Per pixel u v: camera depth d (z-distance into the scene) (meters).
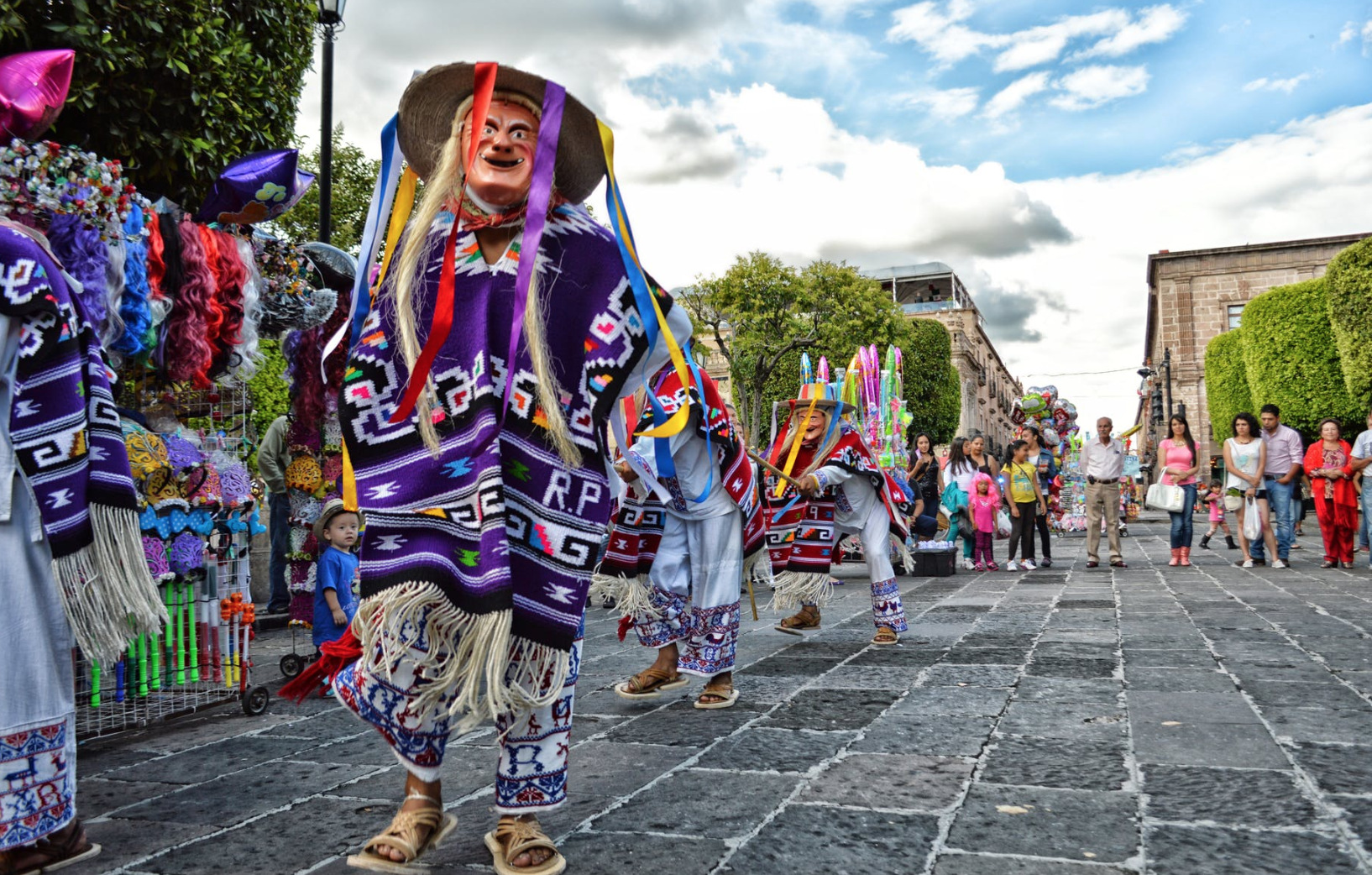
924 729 3.59
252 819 2.76
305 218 15.00
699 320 29.55
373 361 2.29
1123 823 2.49
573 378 2.37
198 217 4.24
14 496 2.40
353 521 4.97
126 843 2.58
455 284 2.32
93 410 2.56
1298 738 3.26
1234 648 5.14
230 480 4.29
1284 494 10.68
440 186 2.29
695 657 4.17
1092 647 5.37
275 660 5.96
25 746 2.34
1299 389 22.38
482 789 3.00
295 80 5.98
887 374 11.52
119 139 4.67
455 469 2.21
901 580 10.62
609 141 2.43
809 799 2.78
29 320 2.44
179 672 4.12
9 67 3.10
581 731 3.77
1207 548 14.27
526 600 2.19
